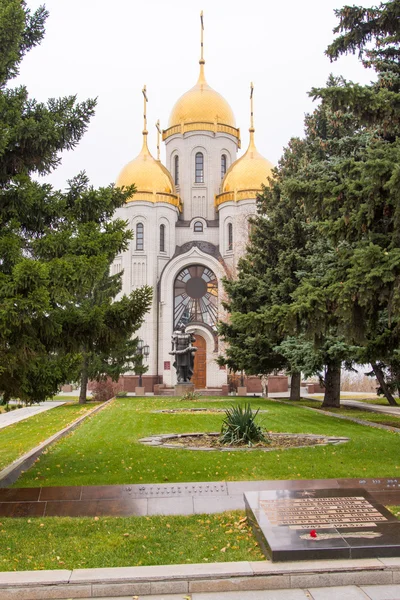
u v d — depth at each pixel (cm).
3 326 834
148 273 5056
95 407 2888
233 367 3138
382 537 625
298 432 1608
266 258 2936
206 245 5250
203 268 5153
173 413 2262
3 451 1376
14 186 1031
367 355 1873
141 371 3856
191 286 5131
